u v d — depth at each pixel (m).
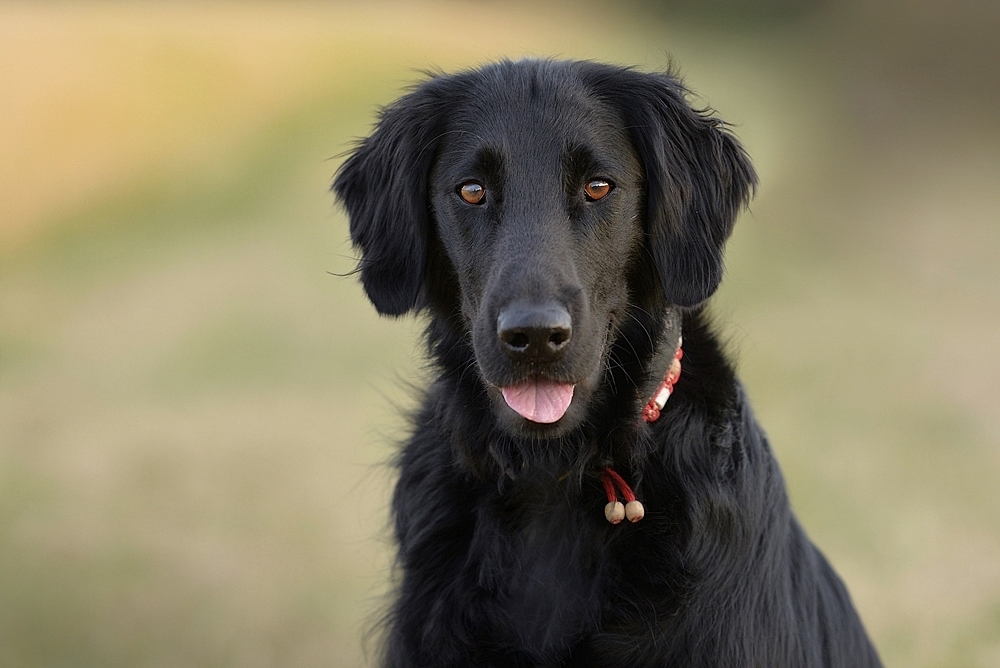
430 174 4.67
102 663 7.12
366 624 5.62
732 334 4.87
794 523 5.06
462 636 4.43
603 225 4.36
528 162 4.31
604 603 4.31
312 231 20.58
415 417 4.99
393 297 4.79
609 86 4.59
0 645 7.32
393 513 5.04
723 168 4.82
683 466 4.36
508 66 4.67
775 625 4.43
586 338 4.05
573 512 4.47
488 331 4.03
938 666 7.05
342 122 25.64
